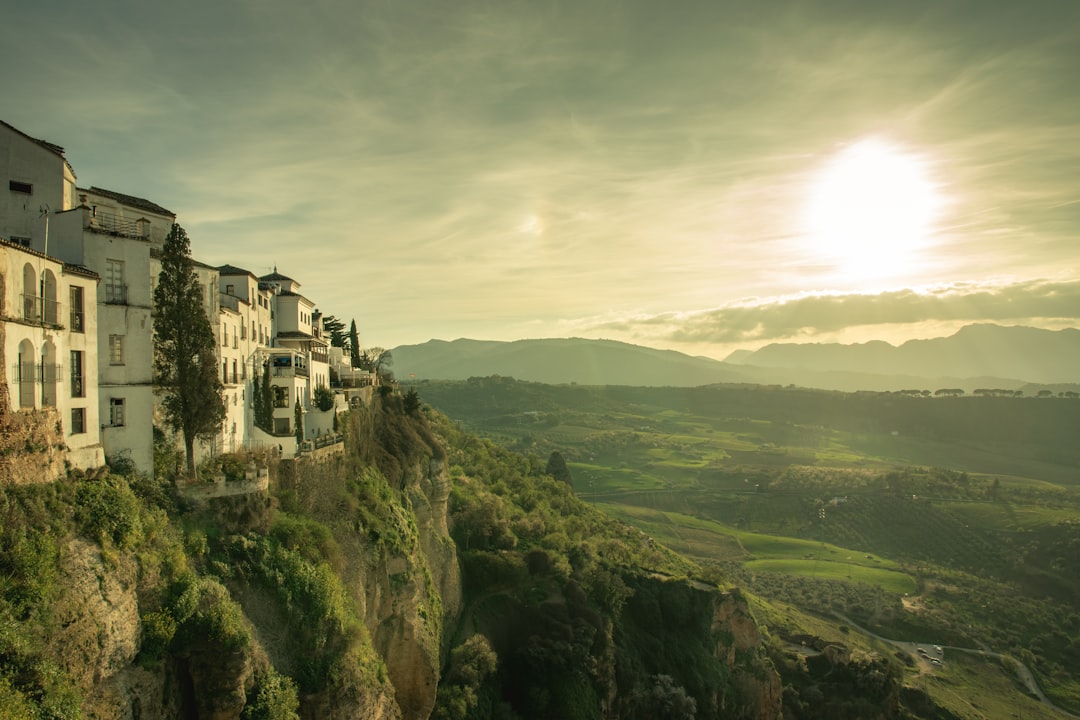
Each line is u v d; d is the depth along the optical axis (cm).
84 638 2947
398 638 6066
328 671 4309
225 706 3519
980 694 12181
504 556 8919
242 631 3631
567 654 7781
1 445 2944
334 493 5753
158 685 3303
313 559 4619
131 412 4084
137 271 4175
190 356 4391
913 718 10494
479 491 10806
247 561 4153
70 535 3116
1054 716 11731
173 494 4119
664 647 9225
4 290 3017
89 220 3941
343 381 8788
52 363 3388
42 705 2625
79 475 3462
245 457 4922
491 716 7100
